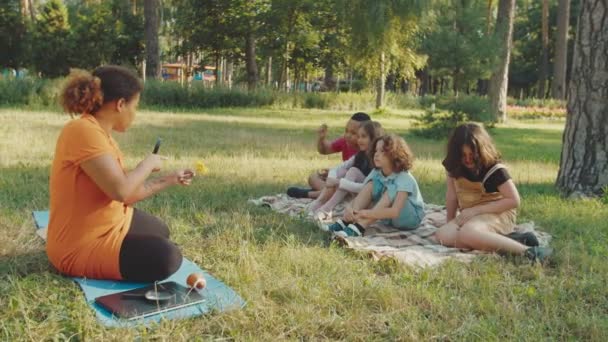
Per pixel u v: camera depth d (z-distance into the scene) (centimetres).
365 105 2952
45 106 2097
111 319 328
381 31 2297
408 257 455
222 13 3177
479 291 394
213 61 3656
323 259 441
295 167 916
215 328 330
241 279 399
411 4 2238
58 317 326
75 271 379
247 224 522
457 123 1611
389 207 540
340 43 3086
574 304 375
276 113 2434
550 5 4900
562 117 3064
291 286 383
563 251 486
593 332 335
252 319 341
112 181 353
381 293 377
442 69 2333
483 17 2494
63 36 3322
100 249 374
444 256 471
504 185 504
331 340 324
